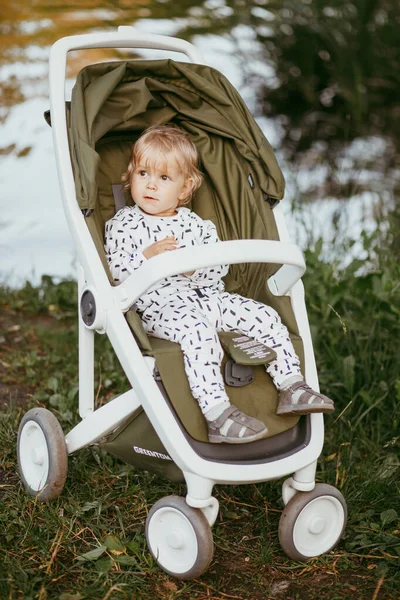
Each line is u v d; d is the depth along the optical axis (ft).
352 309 12.74
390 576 7.42
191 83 8.95
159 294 8.06
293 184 16.30
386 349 11.27
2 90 20.03
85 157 7.56
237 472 7.04
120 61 8.50
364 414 10.07
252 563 7.57
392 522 8.29
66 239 18.19
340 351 11.60
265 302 8.39
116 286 7.59
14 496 8.34
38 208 19.30
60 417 10.32
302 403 7.33
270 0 20.95
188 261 6.81
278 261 7.28
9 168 21.11
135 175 8.67
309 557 7.63
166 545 7.28
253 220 8.83
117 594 6.85
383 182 18.42
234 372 7.42
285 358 7.67
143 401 7.02
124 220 8.51
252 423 7.00
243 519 8.38
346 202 14.71
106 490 8.66
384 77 20.83
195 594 7.06
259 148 8.71
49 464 8.04
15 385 11.53
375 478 8.82
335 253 13.61
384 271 12.34
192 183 8.91
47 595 6.79
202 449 7.14
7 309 14.88
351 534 8.09
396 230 13.61
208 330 7.41
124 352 7.09
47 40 20.54
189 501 6.98
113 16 20.98
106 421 7.73
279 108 22.57
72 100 7.98
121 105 8.63
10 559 7.16
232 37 21.47
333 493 7.66
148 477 8.90
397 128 21.25
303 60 21.18
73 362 12.30
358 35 20.54
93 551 7.32
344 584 7.26
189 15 21.21
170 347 7.29
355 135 21.57
